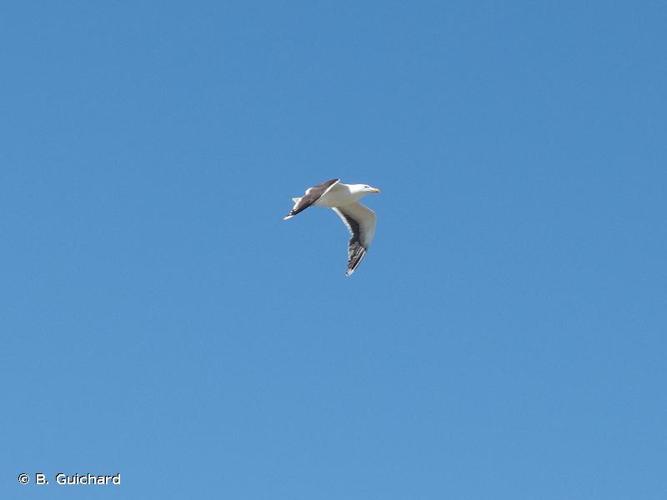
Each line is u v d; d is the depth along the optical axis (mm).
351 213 32438
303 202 29422
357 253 32531
